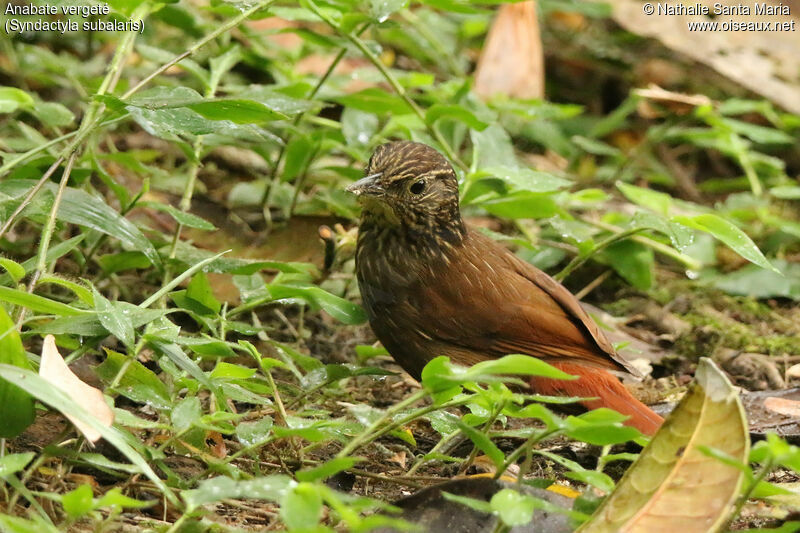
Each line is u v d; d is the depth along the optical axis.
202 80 11.64
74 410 6.09
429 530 6.65
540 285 10.09
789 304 13.56
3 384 6.58
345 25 11.07
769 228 14.83
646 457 6.56
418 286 9.80
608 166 16.59
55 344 7.57
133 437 7.17
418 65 17.53
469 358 9.85
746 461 6.18
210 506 7.36
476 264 9.91
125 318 7.30
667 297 13.36
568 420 6.35
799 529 6.88
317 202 12.66
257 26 15.61
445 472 8.76
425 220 9.77
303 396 8.62
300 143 11.95
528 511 5.84
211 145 12.02
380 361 11.38
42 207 8.62
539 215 11.63
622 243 12.96
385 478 7.95
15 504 6.77
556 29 19.81
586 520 6.44
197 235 12.16
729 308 13.24
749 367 11.63
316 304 8.73
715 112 16.58
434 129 11.85
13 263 7.29
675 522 6.30
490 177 11.44
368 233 10.02
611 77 18.95
